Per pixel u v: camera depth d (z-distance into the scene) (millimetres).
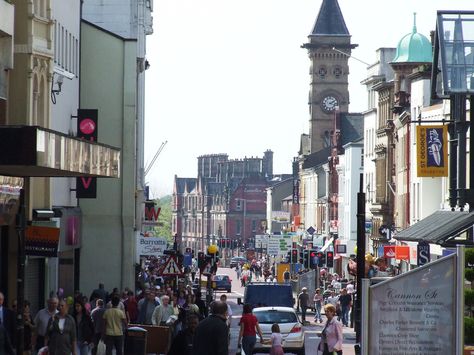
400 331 28500
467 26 54531
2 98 52031
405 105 138750
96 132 76938
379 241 148375
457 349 28234
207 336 29797
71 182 79312
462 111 56531
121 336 48719
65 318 40594
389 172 145875
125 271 91312
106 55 90250
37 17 58188
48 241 53719
